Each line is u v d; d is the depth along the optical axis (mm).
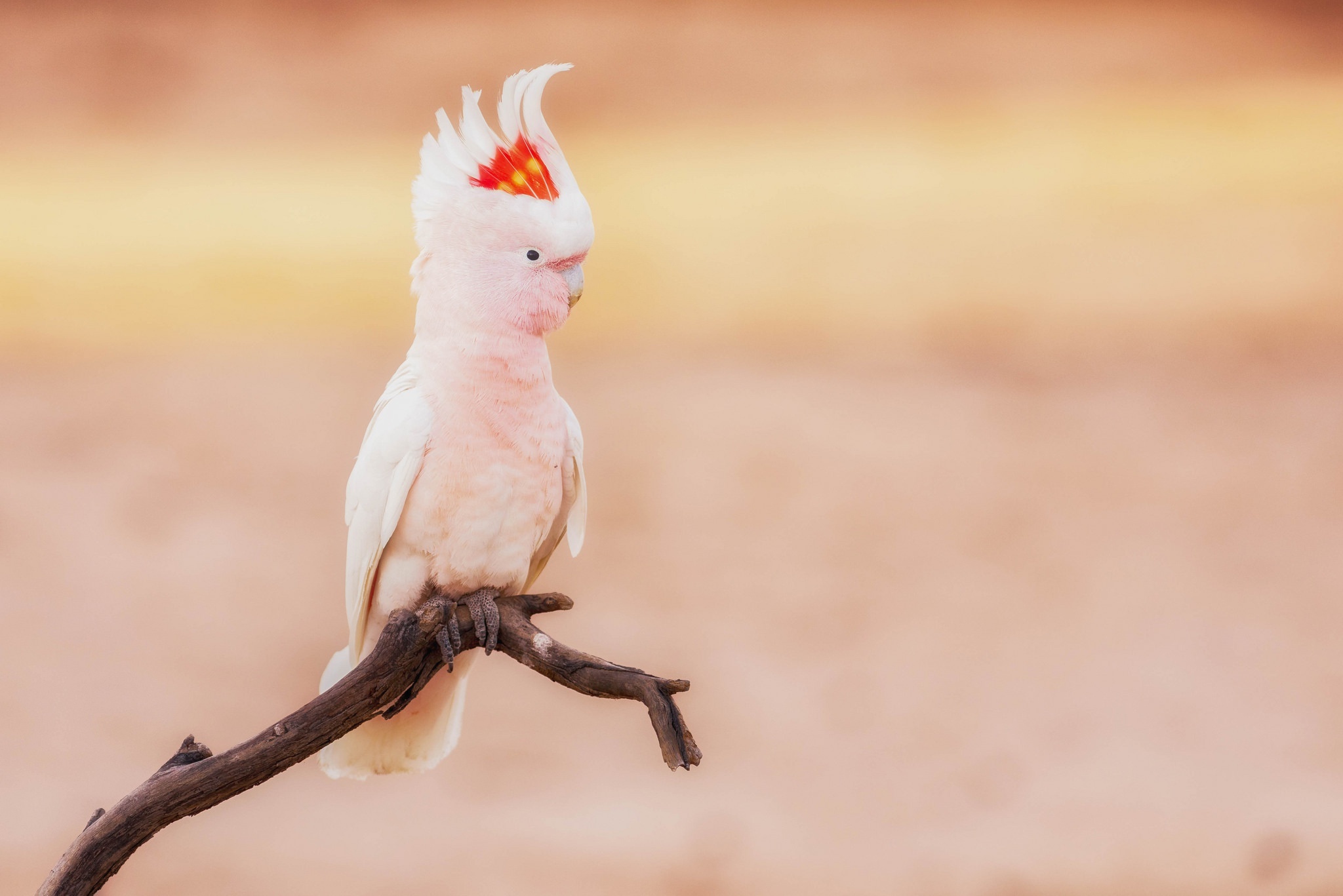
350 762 5383
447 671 5152
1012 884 8445
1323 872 8523
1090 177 31453
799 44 43031
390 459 4926
